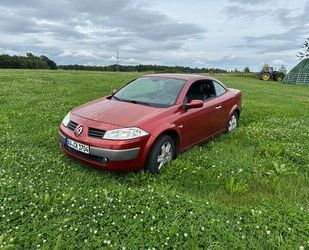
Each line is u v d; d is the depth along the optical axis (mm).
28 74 26109
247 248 3537
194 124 6551
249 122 10586
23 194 4359
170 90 6598
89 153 5180
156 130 5418
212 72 61812
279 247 3580
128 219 3918
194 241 3574
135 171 5367
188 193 4895
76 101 12312
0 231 3641
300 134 8672
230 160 6297
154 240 3568
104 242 3514
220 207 4371
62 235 3586
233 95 8594
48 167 5449
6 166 5375
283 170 5934
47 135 7219
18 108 10500
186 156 6316
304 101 18688
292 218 4109
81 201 4277
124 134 5090
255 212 4199
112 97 6895
